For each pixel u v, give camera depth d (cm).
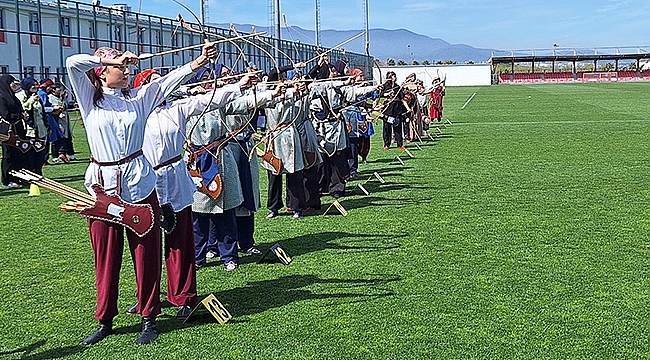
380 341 500
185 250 555
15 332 537
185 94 594
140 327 543
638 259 688
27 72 3325
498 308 559
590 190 1079
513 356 470
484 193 1080
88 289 639
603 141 1795
